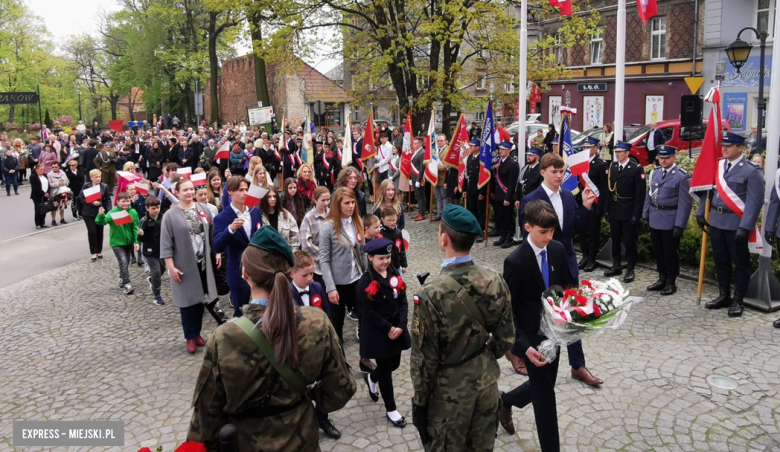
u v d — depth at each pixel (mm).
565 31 18938
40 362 6621
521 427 4746
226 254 6820
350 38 20953
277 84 44094
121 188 9109
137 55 51781
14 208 19250
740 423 4641
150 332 7434
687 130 15750
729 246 6871
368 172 15703
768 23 24031
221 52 52938
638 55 29188
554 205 5477
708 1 25875
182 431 4957
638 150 16484
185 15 49656
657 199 7570
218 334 2500
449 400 3297
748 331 6355
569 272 4172
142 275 10359
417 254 10742
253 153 18969
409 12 19422
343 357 2779
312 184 9125
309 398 2760
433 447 3350
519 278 3967
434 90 19047
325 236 5895
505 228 10984
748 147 15523
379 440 4652
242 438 2533
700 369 5539
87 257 12195
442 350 3307
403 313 4812
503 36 18625
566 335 3744
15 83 53062
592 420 4766
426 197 14312
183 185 6570
